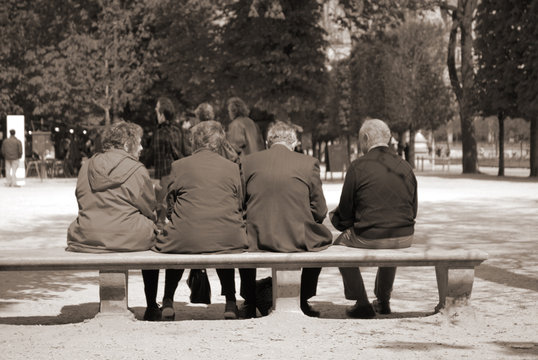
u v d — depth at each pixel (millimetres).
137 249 9180
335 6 45875
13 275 13234
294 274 9031
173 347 7824
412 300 10828
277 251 9156
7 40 56031
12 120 43844
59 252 9055
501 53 52188
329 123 104875
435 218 22781
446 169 76375
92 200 9219
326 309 10258
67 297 11102
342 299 11031
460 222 21578
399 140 82875
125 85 53594
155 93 57312
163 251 9070
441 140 135250
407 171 9656
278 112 44844
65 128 66500
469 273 9039
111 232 9086
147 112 61094
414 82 78938
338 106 101938
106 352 7645
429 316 9227
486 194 33531
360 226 9477
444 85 79750
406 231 9484
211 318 9742
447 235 18453
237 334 8414
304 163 9492
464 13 59031
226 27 46219
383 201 9461
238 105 16344
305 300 9852
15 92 58562
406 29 78125
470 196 32219
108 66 54219
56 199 32156
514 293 11078
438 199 30453
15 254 8844
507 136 131500
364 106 81875
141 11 53500
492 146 130000
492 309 9914
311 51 43750
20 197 33500
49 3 54812
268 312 9922
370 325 8922
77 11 54750
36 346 7914
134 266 8750
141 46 55094
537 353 7602
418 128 79875
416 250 9109
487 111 54625
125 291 8914
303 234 9227
